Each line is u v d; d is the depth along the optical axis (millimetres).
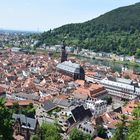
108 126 178875
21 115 168500
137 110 57594
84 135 147875
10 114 63781
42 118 195125
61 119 186875
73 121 188875
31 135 161375
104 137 169125
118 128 124625
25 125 163875
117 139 122625
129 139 53938
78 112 198375
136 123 56031
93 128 169625
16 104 194375
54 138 126688
